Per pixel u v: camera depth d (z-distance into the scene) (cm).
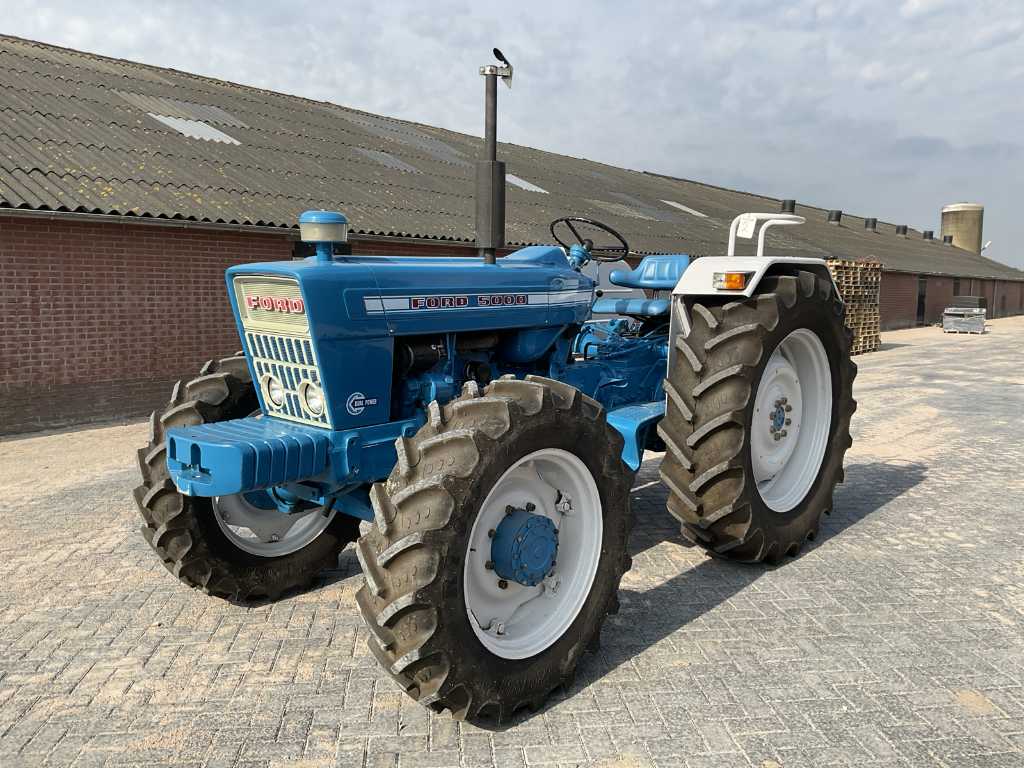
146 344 841
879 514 470
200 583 329
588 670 284
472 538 253
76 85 1164
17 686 276
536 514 272
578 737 242
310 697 267
